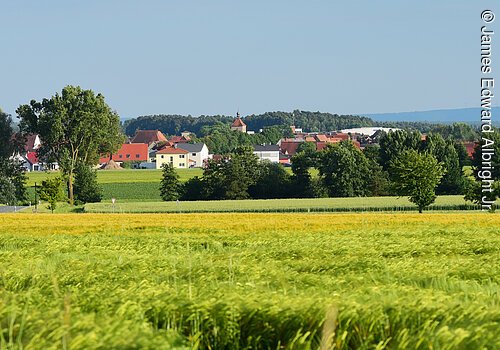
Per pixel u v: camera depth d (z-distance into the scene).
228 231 89.31
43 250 63.19
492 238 70.12
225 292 28.14
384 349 20.83
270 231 87.06
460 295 30.92
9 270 39.41
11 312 22.34
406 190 190.75
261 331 22.53
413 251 58.50
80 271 40.69
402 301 24.55
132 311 24.09
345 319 22.33
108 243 72.25
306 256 55.91
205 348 22.45
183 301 24.89
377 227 92.38
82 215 146.25
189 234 84.19
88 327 20.22
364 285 34.59
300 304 23.97
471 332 20.64
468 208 192.62
